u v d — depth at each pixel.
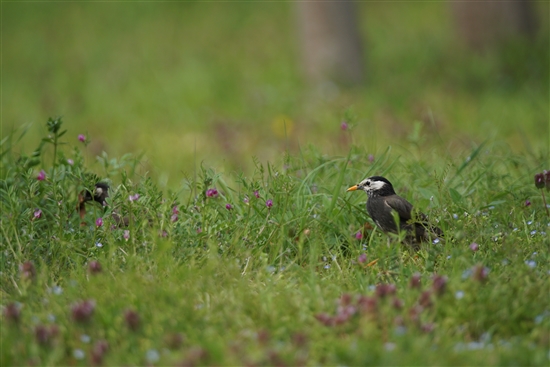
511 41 25.72
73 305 7.57
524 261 8.88
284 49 30.45
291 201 10.93
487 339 7.27
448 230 9.91
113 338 7.18
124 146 19.02
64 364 7.04
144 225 9.53
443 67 25.91
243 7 37.22
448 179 12.64
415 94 23.69
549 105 21.36
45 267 9.05
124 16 36.72
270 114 22.61
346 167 12.05
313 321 7.62
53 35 35.03
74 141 19.86
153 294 7.97
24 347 7.15
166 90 24.92
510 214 10.98
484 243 9.76
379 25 33.28
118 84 26.48
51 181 10.70
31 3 39.28
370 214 11.03
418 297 7.96
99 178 10.91
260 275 8.82
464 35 27.00
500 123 19.59
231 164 16.80
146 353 6.86
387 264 9.32
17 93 26.91
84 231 10.55
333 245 10.55
